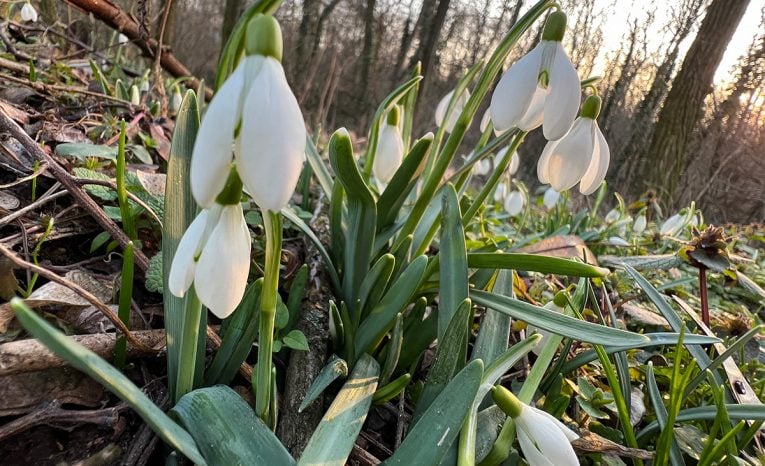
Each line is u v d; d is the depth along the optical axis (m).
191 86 0.44
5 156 0.16
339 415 0.10
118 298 0.13
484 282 0.15
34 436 0.09
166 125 0.26
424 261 0.13
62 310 0.12
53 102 0.22
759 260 0.41
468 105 0.13
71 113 0.22
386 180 0.18
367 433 0.13
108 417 0.10
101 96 0.23
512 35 0.12
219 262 0.07
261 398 0.09
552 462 0.09
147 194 0.16
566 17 0.11
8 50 0.28
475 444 0.10
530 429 0.09
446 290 0.13
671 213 0.90
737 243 0.45
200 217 0.08
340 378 0.13
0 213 0.14
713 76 0.97
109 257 0.15
